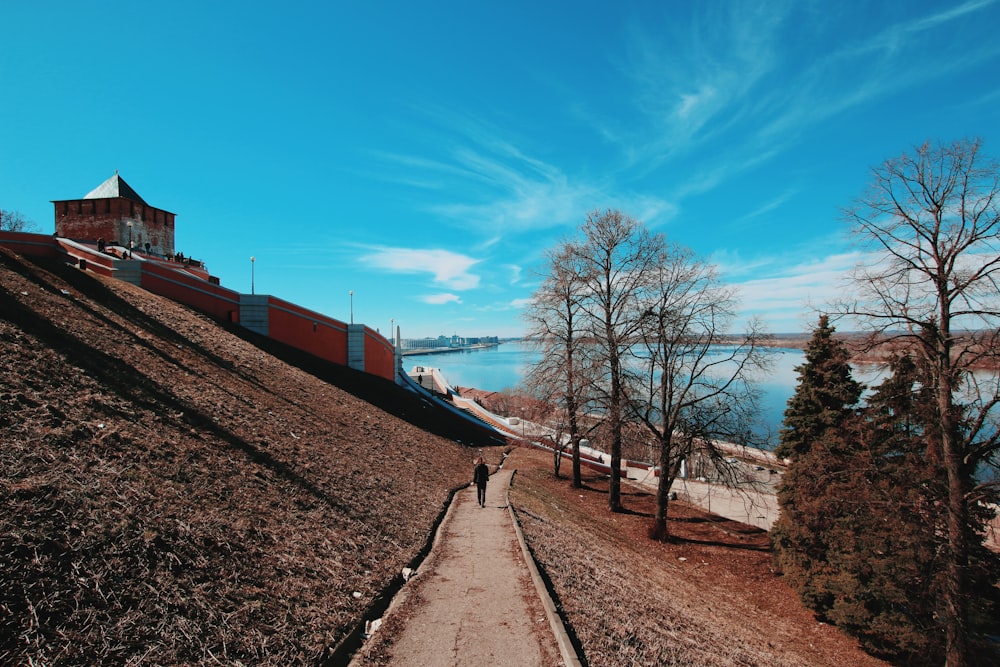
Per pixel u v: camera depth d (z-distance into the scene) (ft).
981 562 38.96
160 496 24.40
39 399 28.17
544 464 98.43
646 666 23.59
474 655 21.26
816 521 46.39
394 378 160.56
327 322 113.39
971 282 30.78
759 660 32.73
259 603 20.53
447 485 60.23
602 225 66.44
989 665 38.40
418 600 26.53
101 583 17.20
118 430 28.89
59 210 141.79
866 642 40.83
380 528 35.65
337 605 23.30
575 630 24.31
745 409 55.47
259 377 62.90
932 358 33.83
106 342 44.93
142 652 15.57
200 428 35.99
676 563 55.42
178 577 19.56
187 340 61.57
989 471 35.27
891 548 40.29
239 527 25.44
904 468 40.14
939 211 32.14
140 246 147.13
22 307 43.09
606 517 67.51
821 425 55.88
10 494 18.98
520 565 33.09
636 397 60.80
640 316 60.75
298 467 38.37
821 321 57.41
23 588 15.38
